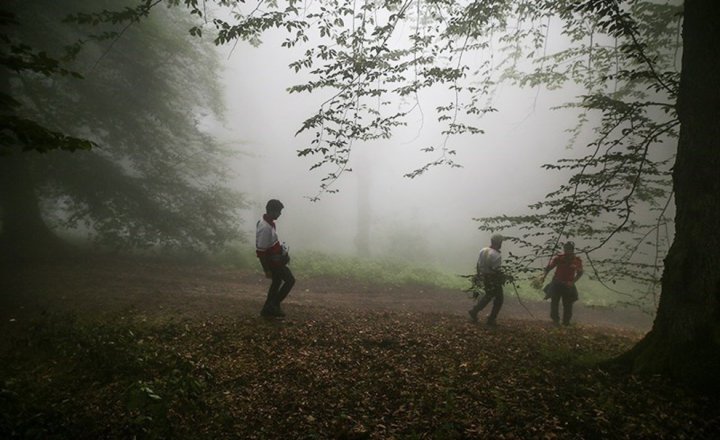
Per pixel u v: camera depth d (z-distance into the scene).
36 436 3.30
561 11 7.88
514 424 3.90
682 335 4.71
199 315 7.47
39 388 4.30
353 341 6.37
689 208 4.84
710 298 4.58
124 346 5.23
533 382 4.82
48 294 8.07
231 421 3.98
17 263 10.16
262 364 5.34
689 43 4.89
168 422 3.66
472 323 8.25
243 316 7.49
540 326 8.58
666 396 4.30
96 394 4.32
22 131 2.58
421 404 4.29
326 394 4.57
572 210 6.04
